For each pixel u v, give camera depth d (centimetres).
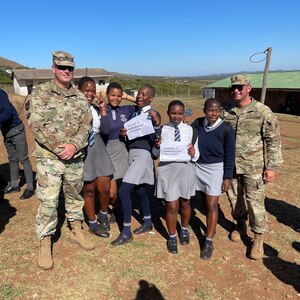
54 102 329
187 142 371
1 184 560
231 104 389
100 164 387
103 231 415
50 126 326
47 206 337
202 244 412
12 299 302
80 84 380
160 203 532
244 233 432
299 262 382
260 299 320
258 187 370
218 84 3147
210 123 366
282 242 424
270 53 1144
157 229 447
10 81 5494
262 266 372
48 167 334
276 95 2533
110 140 407
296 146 1081
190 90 4356
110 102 399
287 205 544
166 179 379
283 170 741
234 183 410
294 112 2400
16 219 454
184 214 399
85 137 345
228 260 380
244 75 357
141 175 388
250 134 365
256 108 361
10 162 541
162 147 372
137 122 377
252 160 366
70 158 336
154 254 384
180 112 367
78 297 310
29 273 339
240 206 417
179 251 393
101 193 404
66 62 322
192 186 385
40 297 308
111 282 333
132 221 468
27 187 534
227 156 365
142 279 340
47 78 4391
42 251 348
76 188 366
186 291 326
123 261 367
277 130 358
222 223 473
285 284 343
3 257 363
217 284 339
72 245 392
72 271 346
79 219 383
